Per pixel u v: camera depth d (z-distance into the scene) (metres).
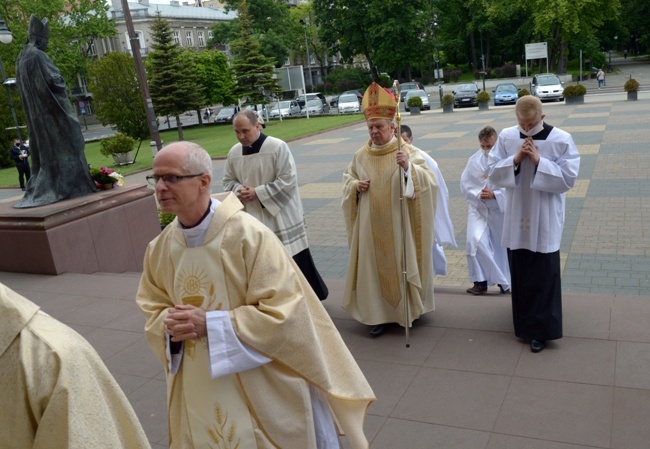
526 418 3.34
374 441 3.24
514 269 4.12
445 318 4.84
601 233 7.88
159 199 2.22
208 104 40.91
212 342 2.16
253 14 58.88
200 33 68.75
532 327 4.07
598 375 3.71
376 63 53.16
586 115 21.16
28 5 39.38
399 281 4.52
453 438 3.21
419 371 3.98
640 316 4.49
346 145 20.53
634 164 11.95
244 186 5.00
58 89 7.33
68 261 7.06
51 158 7.41
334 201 11.70
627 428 3.16
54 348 1.49
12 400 1.45
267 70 35.59
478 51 60.91
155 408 3.80
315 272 5.32
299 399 2.32
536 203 3.96
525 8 50.75
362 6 51.47
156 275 2.46
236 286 2.28
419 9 50.88
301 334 2.26
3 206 7.48
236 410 2.26
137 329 5.15
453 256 7.67
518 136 4.07
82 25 44.41
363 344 4.50
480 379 3.80
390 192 4.48
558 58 50.09
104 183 7.86
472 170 5.55
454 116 26.73
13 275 7.07
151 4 65.19
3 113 26.23
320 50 66.12
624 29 59.09
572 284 6.24
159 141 21.94
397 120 4.29
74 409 1.47
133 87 30.84
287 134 25.64
